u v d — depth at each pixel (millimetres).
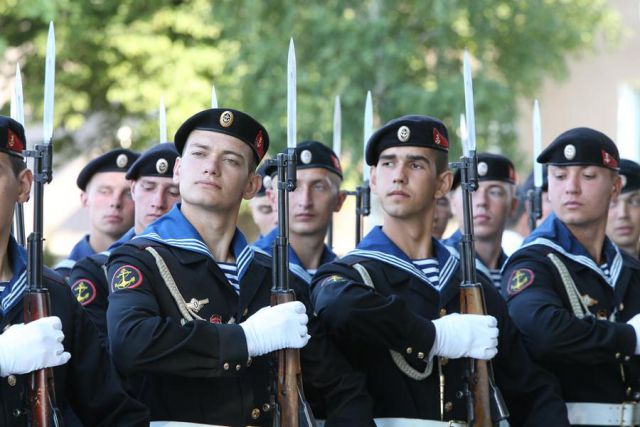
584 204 13500
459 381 11898
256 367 11055
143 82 32219
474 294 11930
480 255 16766
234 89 30438
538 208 15133
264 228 16875
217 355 10414
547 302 12961
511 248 19172
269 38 30047
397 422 11773
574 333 12742
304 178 14922
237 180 11156
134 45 32000
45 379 9867
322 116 28953
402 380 11820
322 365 11430
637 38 41219
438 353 11664
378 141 12375
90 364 10594
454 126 29484
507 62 32531
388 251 12227
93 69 33219
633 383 13336
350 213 30266
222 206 11141
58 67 33438
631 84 41969
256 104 29938
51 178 10094
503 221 16672
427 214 12406
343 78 28922
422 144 12219
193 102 31797
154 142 33188
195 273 11008
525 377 12609
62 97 33469
